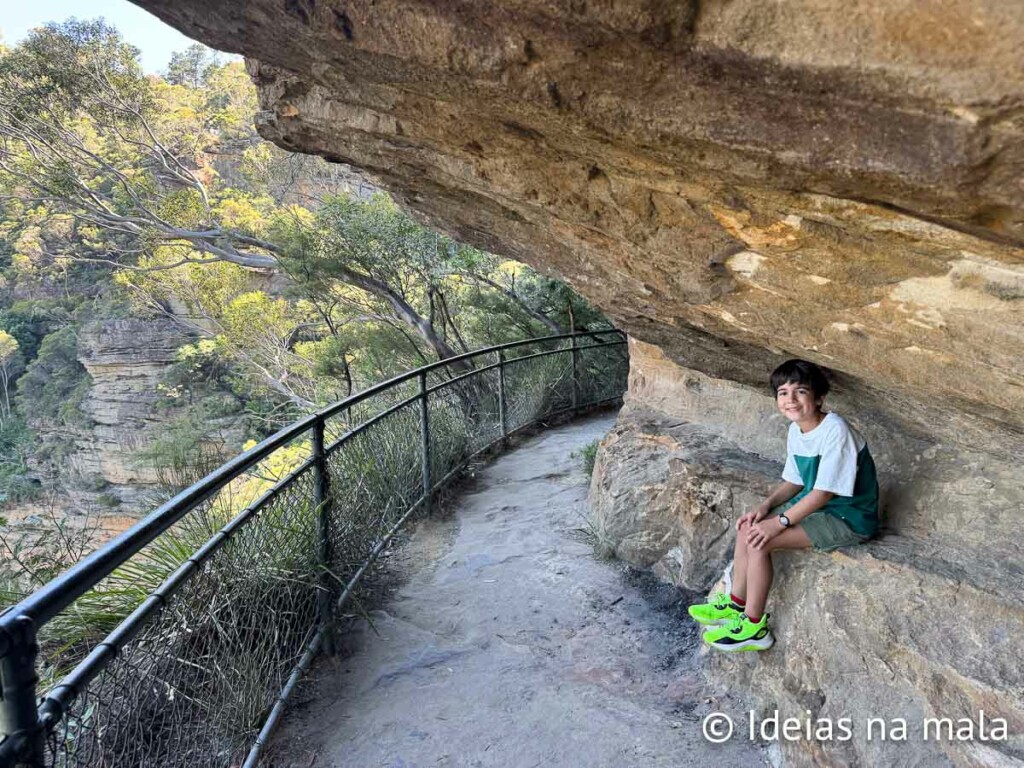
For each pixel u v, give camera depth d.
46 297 29.47
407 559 4.62
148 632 2.10
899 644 2.34
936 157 1.12
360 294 13.28
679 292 2.51
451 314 12.73
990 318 1.61
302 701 3.08
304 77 2.13
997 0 0.89
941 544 2.62
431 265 11.20
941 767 2.10
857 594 2.57
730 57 1.17
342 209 11.15
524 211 2.59
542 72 1.43
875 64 1.04
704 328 2.93
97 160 13.84
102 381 25.25
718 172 1.54
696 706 3.01
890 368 2.13
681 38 1.19
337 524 3.64
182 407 23.97
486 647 3.50
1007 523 2.51
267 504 2.87
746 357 3.31
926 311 1.74
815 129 1.23
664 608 3.82
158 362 24.83
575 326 11.60
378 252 11.02
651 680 3.21
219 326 16.98
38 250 26.12
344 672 3.29
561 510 5.41
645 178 1.81
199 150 20.28
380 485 4.51
